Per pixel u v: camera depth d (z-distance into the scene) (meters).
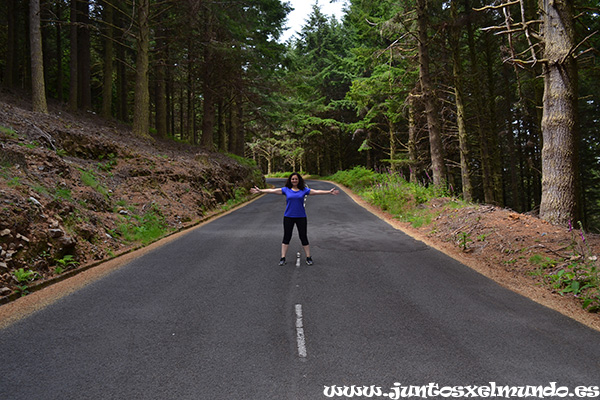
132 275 6.25
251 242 9.12
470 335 3.95
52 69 30.94
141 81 18.92
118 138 16.19
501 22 15.88
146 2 18.73
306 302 4.97
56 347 3.61
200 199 14.72
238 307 4.78
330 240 9.41
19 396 2.79
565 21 7.28
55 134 11.42
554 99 7.49
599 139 25.25
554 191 7.59
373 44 23.20
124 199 10.85
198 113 48.94
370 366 3.29
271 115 34.22
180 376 3.11
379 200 16.95
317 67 43.41
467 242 8.34
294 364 3.32
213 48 22.45
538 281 5.87
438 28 14.68
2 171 7.07
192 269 6.64
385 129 34.94
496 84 22.56
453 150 22.05
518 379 3.09
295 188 7.08
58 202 7.42
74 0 20.53
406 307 4.80
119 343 3.71
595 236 6.85
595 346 3.71
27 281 5.45
